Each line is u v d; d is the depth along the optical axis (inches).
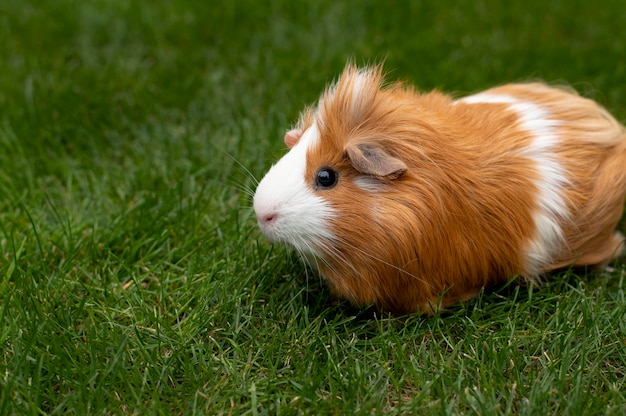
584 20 52.9
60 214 40.3
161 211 39.7
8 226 39.5
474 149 36.1
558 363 35.2
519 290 37.5
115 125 44.0
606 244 38.0
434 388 34.6
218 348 35.9
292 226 35.3
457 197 35.6
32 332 35.3
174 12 54.0
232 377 35.0
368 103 35.3
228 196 41.2
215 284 37.2
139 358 35.2
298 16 53.6
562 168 36.9
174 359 35.3
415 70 46.6
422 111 36.1
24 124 43.4
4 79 45.8
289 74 46.4
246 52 49.3
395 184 35.2
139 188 41.3
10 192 40.8
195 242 39.0
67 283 37.3
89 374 34.8
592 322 35.9
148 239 39.1
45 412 34.3
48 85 45.5
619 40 49.5
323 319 36.7
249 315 36.7
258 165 41.6
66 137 43.4
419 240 35.3
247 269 37.9
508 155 36.4
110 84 46.1
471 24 52.6
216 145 42.8
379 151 35.0
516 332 36.2
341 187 35.3
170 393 34.7
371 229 35.2
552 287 37.5
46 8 53.9
